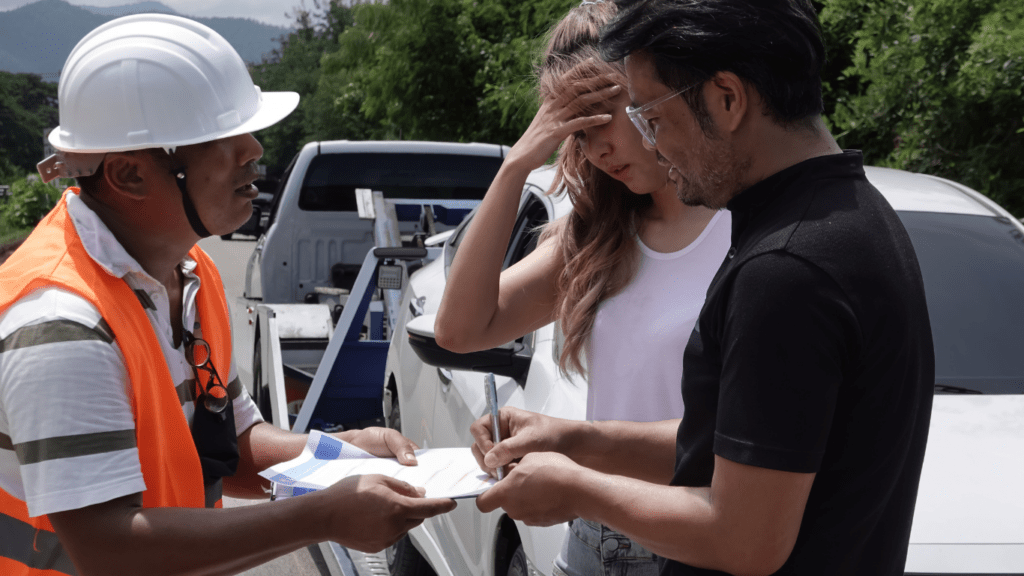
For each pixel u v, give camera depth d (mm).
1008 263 3033
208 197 1528
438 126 10891
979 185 4730
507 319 2078
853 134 5539
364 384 4676
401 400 4008
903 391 1145
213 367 1702
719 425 1148
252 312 5434
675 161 1268
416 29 10461
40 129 85688
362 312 4547
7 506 1404
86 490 1278
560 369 2064
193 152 1498
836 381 1097
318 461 1784
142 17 1548
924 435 1230
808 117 1202
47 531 1415
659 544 1250
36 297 1337
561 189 2014
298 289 6480
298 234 6434
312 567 4039
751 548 1134
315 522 1406
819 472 1162
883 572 1218
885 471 1163
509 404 2639
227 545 1349
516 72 9070
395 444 1842
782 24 1141
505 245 1969
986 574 1916
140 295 1509
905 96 5102
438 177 6516
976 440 2344
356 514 1409
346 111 16859
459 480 1647
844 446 1148
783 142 1198
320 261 6496
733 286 1154
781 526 1116
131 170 1488
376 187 6465
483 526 2709
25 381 1281
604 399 1904
